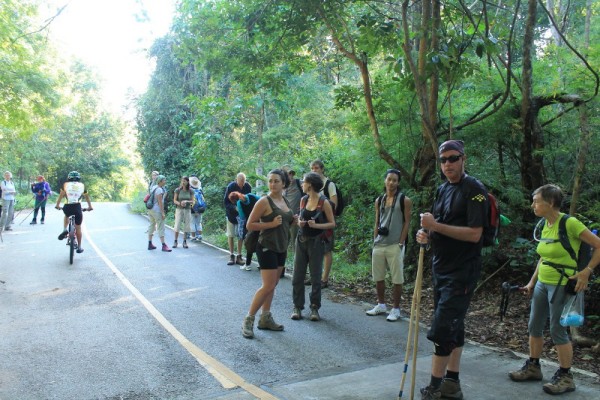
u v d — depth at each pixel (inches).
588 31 350.3
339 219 426.9
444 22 328.5
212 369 181.8
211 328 231.6
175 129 761.6
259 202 217.9
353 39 360.2
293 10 342.3
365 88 330.6
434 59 253.4
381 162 359.6
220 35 383.9
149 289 306.7
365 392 162.7
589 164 267.1
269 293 221.8
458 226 148.0
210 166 545.3
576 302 160.7
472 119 310.8
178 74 763.4
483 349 206.1
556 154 285.3
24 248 461.4
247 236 220.4
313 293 249.1
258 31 372.8
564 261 161.2
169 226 678.5
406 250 323.3
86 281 326.0
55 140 1508.4
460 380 172.9
